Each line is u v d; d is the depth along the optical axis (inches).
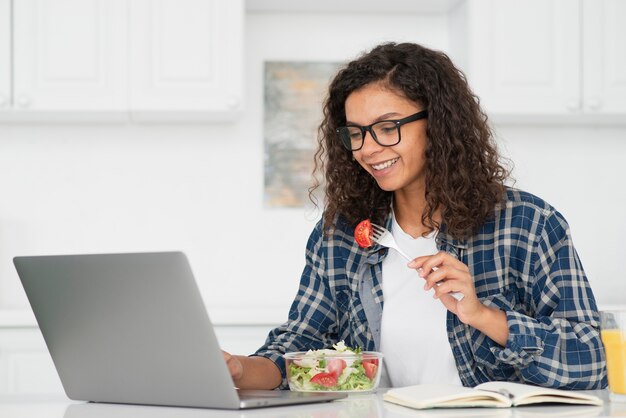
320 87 129.0
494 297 60.2
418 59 61.3
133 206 127.0
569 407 44.3
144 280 44.6
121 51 114.7
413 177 62.1
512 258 60.5
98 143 126.9
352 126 61.4
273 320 111.3
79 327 49.4
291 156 128.6
